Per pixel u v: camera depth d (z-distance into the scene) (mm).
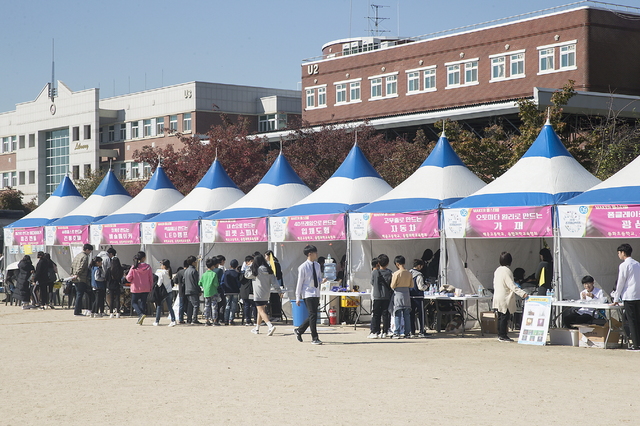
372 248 20203
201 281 19859
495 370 12016
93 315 22266
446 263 18203
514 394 9992
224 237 22156
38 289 25281
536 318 15594
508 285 15852
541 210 16562
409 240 20641
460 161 20375
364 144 35250
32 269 25641
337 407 9219
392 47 55750
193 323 20000
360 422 8438
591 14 44188
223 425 8352
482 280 18922
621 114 35062
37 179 75938
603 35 44500
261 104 68500
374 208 19328
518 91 47656
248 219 21656
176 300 20219
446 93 52094
